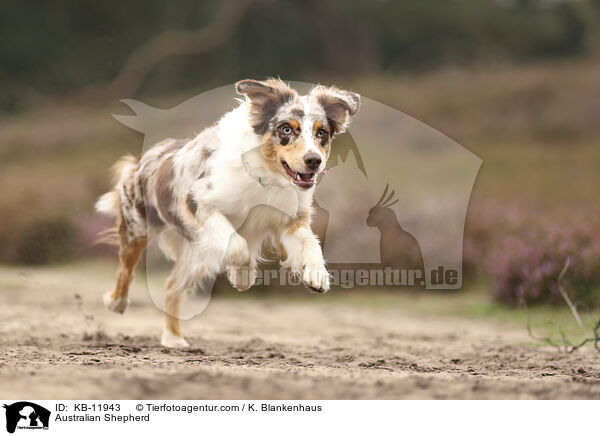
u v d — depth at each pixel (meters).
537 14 44.69
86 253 17.20
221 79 51.53
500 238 13.98
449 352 7.94
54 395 4.74
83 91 47.16
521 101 30.14
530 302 11.54
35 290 13.20
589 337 8.99
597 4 44.91
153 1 50.91
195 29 51.56
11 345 7.38
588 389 5.41
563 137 26.75
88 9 50.19
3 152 30.31
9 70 49.31
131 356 6.79
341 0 44.12
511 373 6.36
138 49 50.19
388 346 8.49
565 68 34.97
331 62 48.09
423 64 53.06
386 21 43.66
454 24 43.62
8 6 49.59
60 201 18.34
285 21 52.78
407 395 5.14
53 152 30.09
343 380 5.46
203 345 8.04
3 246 17.31
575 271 11.38
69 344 7.63
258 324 10.81
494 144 26.16
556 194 18.48
